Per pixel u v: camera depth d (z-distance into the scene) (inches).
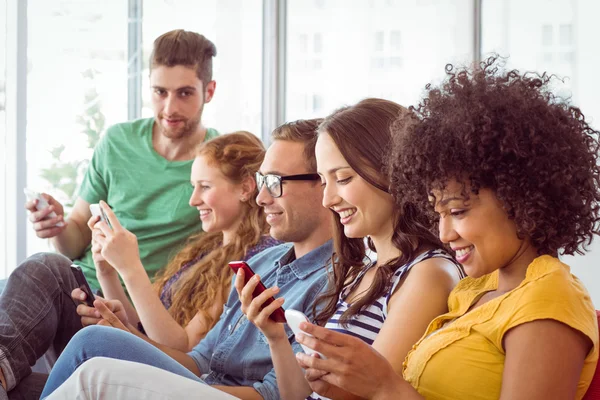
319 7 158.1
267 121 157.6
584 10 157.6
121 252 90.7
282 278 79.6
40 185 133.6
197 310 92.9
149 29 143.7
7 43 130.7
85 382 54.7
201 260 97.3
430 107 51.1
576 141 47.8
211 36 151.6
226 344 78.3
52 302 88.4
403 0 158.6
